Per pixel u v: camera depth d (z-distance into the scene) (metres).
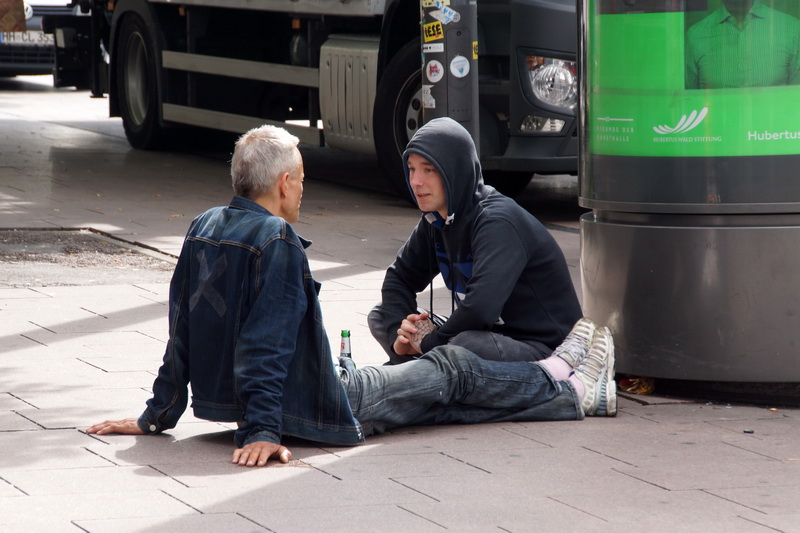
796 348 14.06
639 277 14.52
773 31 13.82
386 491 11.06
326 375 12.27
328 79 33.09
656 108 14.22
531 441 12.74
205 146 43.53
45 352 16.11
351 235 26.33
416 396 12.98
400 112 30.48
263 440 11.88
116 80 44.00
